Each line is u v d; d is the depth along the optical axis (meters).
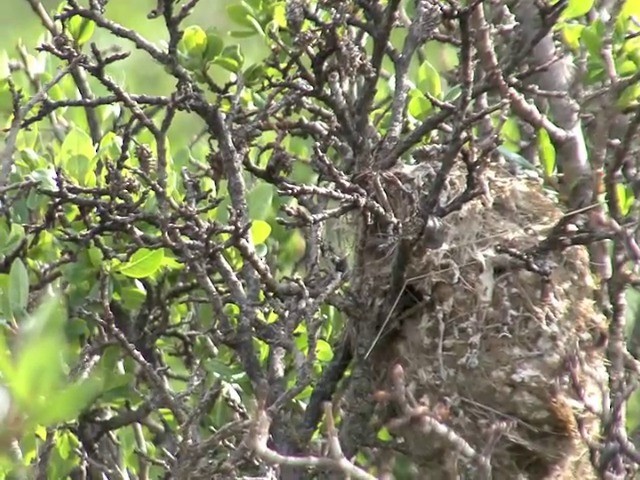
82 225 9.85
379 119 10.71
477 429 8.56
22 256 10.25
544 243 8.59
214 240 9.48
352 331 8.96
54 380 5.35
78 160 10.16
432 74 10.80
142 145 9.49
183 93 9.22
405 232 8.27
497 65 8.84
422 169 9.22
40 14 10.16
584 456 8.51
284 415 8.76
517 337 8.66
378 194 8.70
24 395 5.23
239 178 9.01
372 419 8.86
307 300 8.41
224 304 9.10
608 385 8.72
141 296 9.80
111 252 9.14
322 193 8.15
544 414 8.52
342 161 9.73
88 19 9.39
